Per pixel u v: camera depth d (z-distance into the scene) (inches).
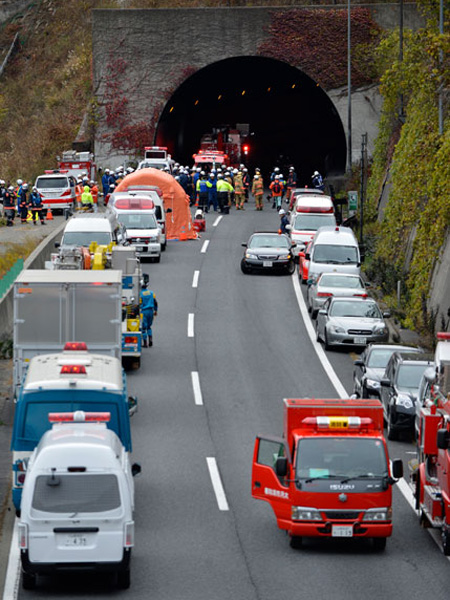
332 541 1215.6
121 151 5295.3
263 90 6323.8
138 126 5280.5
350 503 1152.2
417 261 2650.1
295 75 5920.3
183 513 1309.1
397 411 1660.9
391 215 3339.1
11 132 6240.2
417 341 2393.0
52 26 7224.4
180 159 6456.7
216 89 6195.9
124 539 1003.9
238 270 3289.9
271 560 1138.7
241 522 1279.5
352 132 5147.6
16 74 7003.0
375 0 5516.7
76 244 2849.4
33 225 3973.9
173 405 1870.1
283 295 2955.2
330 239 2999.5
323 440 1191.6
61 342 1696.6
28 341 1692.9
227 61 5477.4
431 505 1192.8
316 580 1071.6
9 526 1245.7
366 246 3575.3
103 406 1228.5
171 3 6063.0
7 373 2052.2
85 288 1694.1
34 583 1033.5
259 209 4707.2
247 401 1909.4
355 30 5128.0
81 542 1000.9
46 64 6904.5
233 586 1051.3
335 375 2127.2
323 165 6427.2
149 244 3321.9
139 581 1065.5
